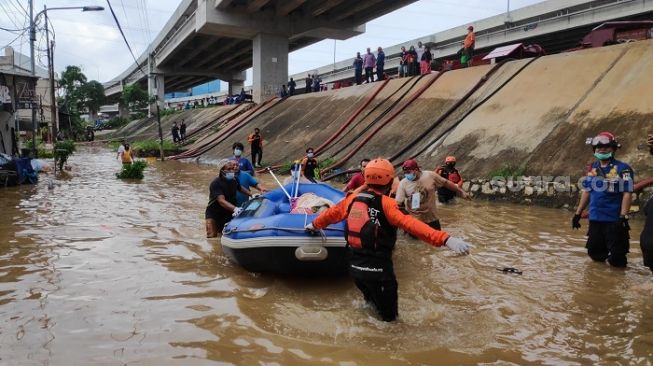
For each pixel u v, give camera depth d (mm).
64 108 55438
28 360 3656
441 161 13633
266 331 4227
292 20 37219
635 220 9094
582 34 33875
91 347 3885
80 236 7762
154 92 63000
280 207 6461
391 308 4316
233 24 35625
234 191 7758
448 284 5535
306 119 24391
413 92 19469
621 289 5309
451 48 41500
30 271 5875
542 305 4848
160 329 4250
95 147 40969
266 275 5926
